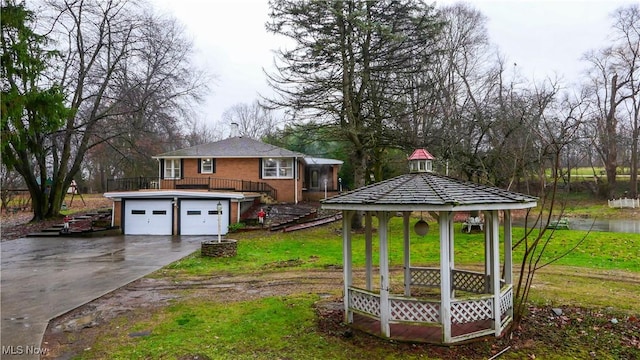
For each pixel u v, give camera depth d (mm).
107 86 24484
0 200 28922
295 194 26766
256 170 26812
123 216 21156
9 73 13883
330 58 15633
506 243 6637
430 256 12828
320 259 12633
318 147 33031
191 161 26859
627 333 6133
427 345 5641
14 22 13945
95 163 41844
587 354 5391
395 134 16141
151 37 24109
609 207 29625
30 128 14938
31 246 16641
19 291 9148
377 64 16172
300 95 16234
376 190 6434
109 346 5820
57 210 24109
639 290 8641
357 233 17797
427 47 17672
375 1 14945
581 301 7801
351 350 5574
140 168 33062
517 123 15180
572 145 22375
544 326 6410
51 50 16234
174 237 19516
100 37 23266
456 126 19516
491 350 5492
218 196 20688
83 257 13828
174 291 9055
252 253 13867
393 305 5867
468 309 5750
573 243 14305
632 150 32062
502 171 15680
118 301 8258
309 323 6695
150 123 26281
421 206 5363
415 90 17578
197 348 5711
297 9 15000
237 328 6520
